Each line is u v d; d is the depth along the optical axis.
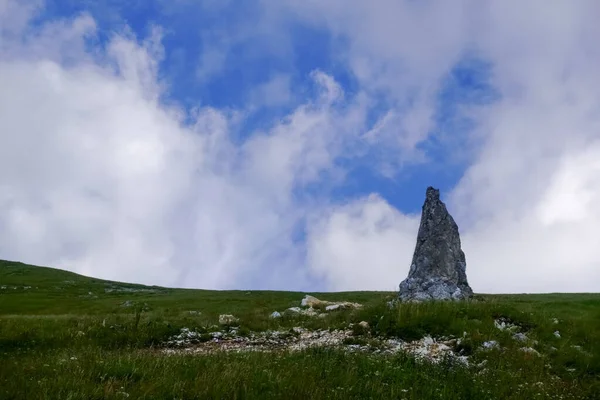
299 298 69.06
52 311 63.62
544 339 22.88
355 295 70.69
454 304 27.45
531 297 52.59
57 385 11.09
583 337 23.20
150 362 14.17
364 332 25.14
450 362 17.12
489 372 16.16
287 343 24.52
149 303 66.81
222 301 63.31
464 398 12.99
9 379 11.77
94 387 11.05
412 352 19.86
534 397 13.70
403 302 28.66
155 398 10.74
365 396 12.16
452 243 38.53
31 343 22.38
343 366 15.34
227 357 16.11
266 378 12.55
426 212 40.16
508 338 22.00
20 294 91.31
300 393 11.45
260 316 35.81
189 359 15.26
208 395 11.02
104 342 23.59
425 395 12.74
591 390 15.80
